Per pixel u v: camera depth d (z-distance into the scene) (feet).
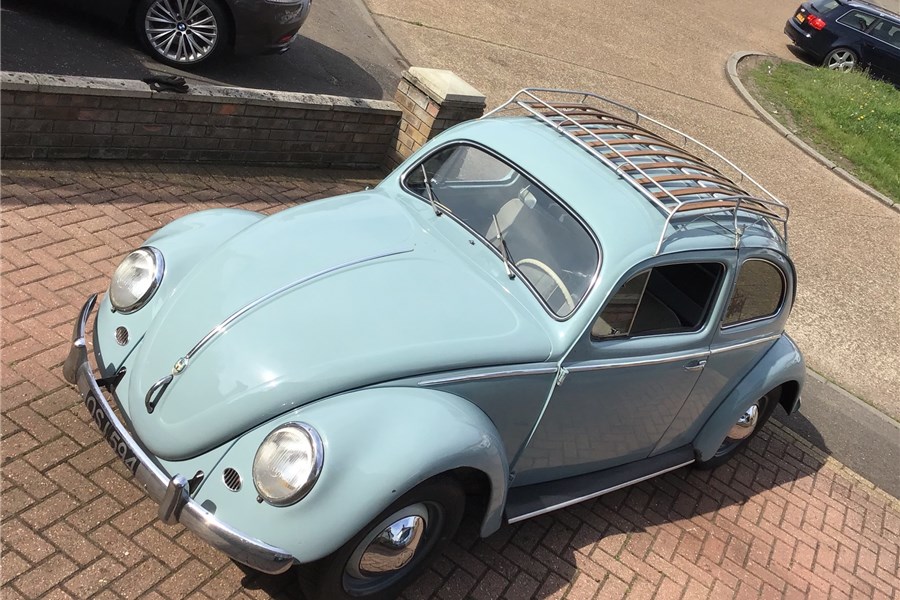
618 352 13.58
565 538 15.21
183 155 21.98
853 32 60.70
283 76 29.73
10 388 13.79
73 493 12.44
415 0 45.34
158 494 10.71
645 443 16.05
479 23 45.37
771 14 73.46
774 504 18.69
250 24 26.99
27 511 11.91
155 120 20.88
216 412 11.00
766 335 17.31
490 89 36.73
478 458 11.33
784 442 21.25
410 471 10.45
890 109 54.54
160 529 12.42
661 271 13.78
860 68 61.57
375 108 24.79
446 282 13.01
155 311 12.53
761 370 17.48
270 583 12.22
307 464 10.03
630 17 57.72
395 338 11.75
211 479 10.71
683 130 41.34
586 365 13.09
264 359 11.23
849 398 24.39
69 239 17.70
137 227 18.92
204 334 11.69
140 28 26.22
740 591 15.65
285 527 10.07
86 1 25.86
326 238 13.38
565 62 44.24
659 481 17.97
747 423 18.44
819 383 24.62
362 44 36.47
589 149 14.96
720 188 15.40
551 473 14.55
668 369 14.69
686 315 14.84
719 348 15.78
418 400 11.23
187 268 13.00
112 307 12.78
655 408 15.26
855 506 19.72
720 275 14.98
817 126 49.73
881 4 80.28
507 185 14.42
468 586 13.41
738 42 61.46
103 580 11.38
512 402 12.55
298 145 24.02
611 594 14.35
